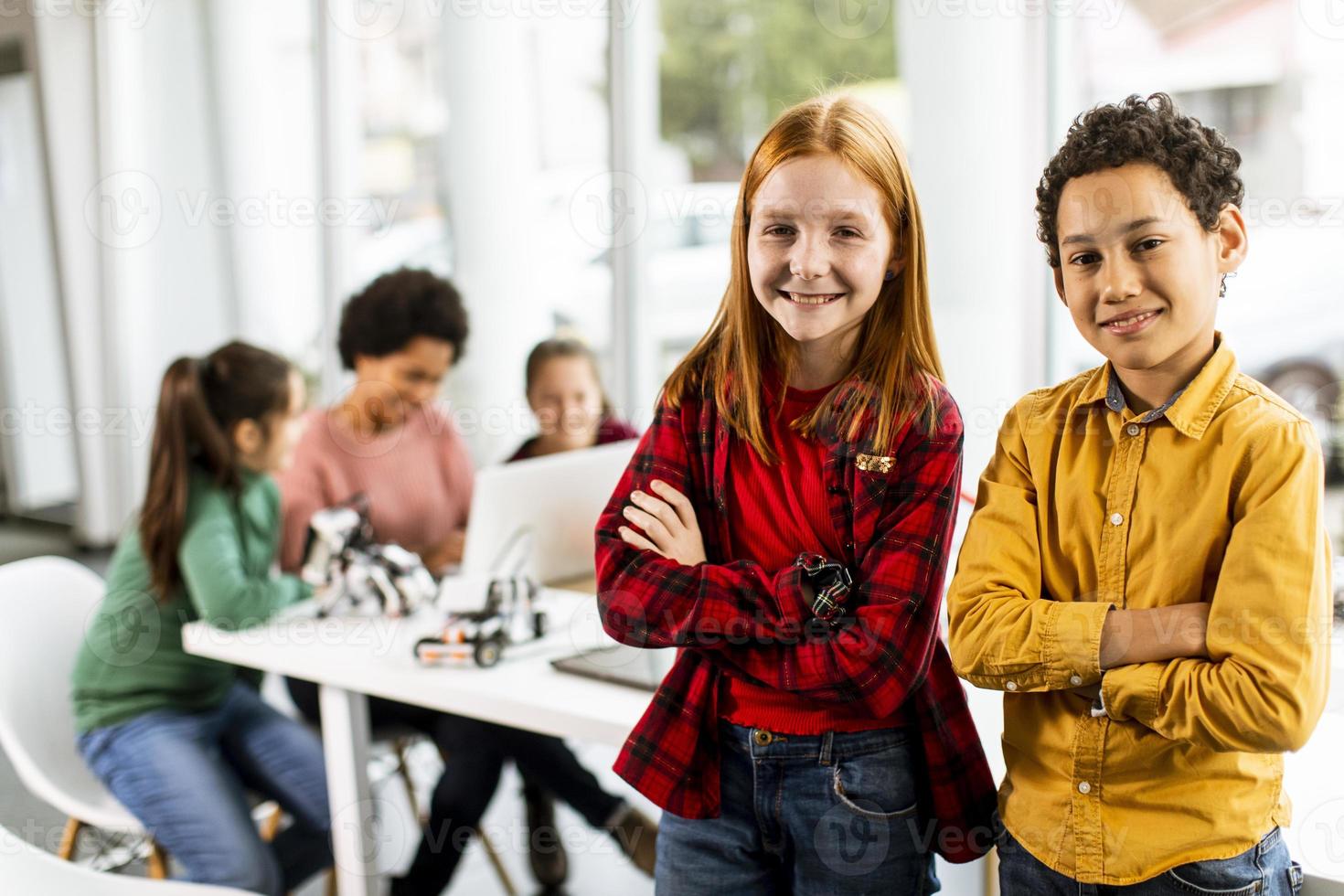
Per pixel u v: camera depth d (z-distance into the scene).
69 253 4.49
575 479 1.98
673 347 3.65
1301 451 0.98
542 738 2.01
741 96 3.68
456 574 2.12
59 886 1.18
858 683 1.08
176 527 1.89
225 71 4.46
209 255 4.63
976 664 1.07
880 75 3.50
